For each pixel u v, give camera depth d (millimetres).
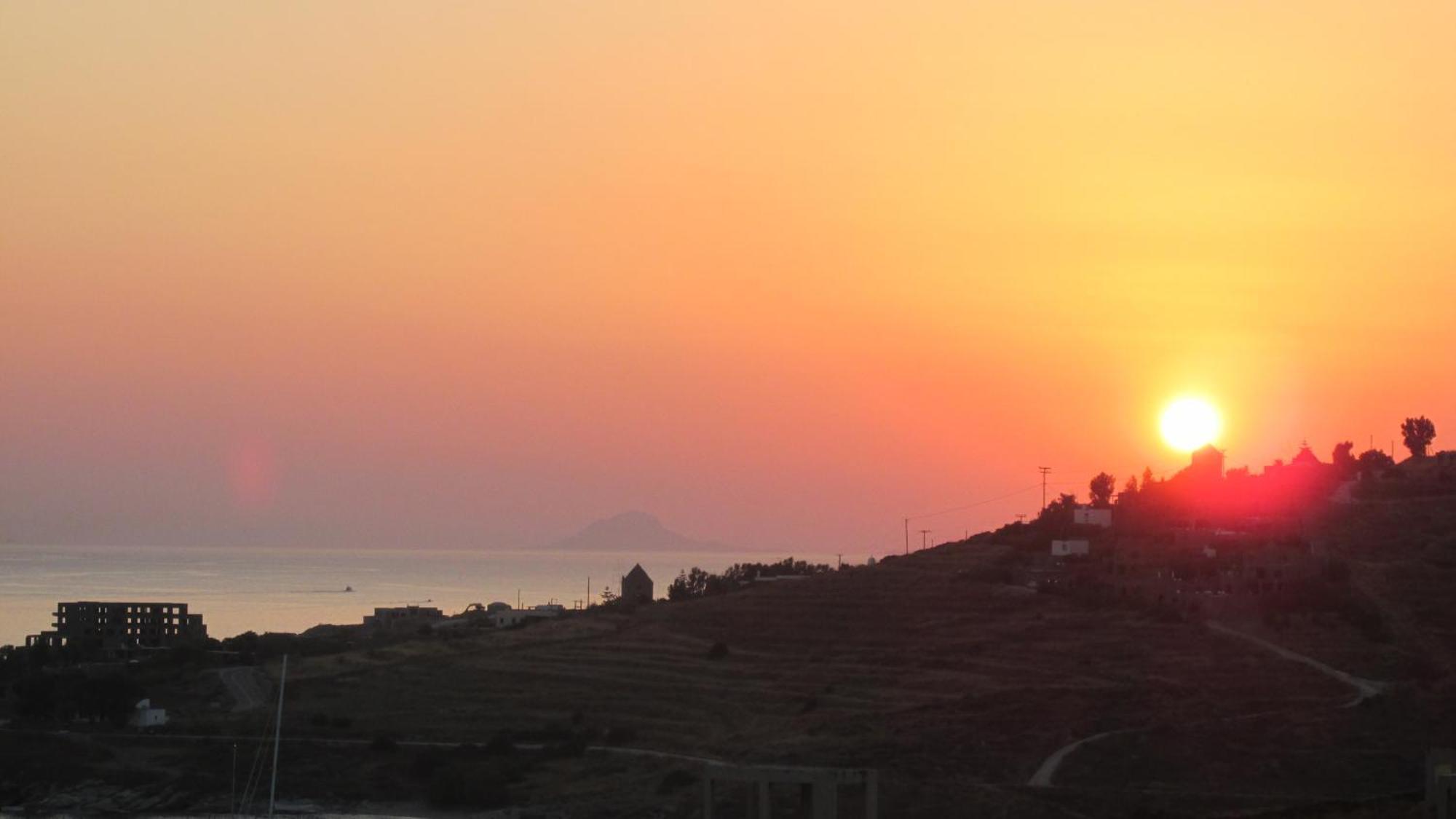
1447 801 104562
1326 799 134750
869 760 155375
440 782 182375
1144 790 141000
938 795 139750
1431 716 157875
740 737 188625
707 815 101875
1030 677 191750
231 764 195250
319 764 194250
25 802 185000
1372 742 150625
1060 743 155625
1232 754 148625
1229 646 192625
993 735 160500
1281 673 179625
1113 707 167750
